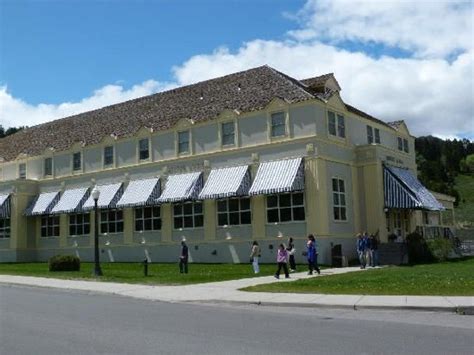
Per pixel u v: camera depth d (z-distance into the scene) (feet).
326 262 114.42
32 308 56.80
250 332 40.73
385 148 135.03
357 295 61.00
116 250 150.61
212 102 141.79
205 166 133.59
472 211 399.03
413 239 122.42
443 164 531.50
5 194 174.91
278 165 120.98
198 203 134.72
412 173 151.53
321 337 38.27
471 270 87.10
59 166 168.76
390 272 87.97
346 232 123.24
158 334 40.01
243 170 125.59
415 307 51.55
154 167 143.84
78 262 114.83
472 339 36.96
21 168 181.88
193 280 85.81
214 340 37.45
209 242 131.23
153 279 88.28
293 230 118.83
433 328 41.60
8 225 172.55
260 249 122.83
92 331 41.50
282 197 121.19
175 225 138.51
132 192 144.97
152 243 142.92
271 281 81.82
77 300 65.62
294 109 121.90
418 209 135.33
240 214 127.13
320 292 65.26
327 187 118.83
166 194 136.36
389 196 128.36
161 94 162.50
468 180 525.75
